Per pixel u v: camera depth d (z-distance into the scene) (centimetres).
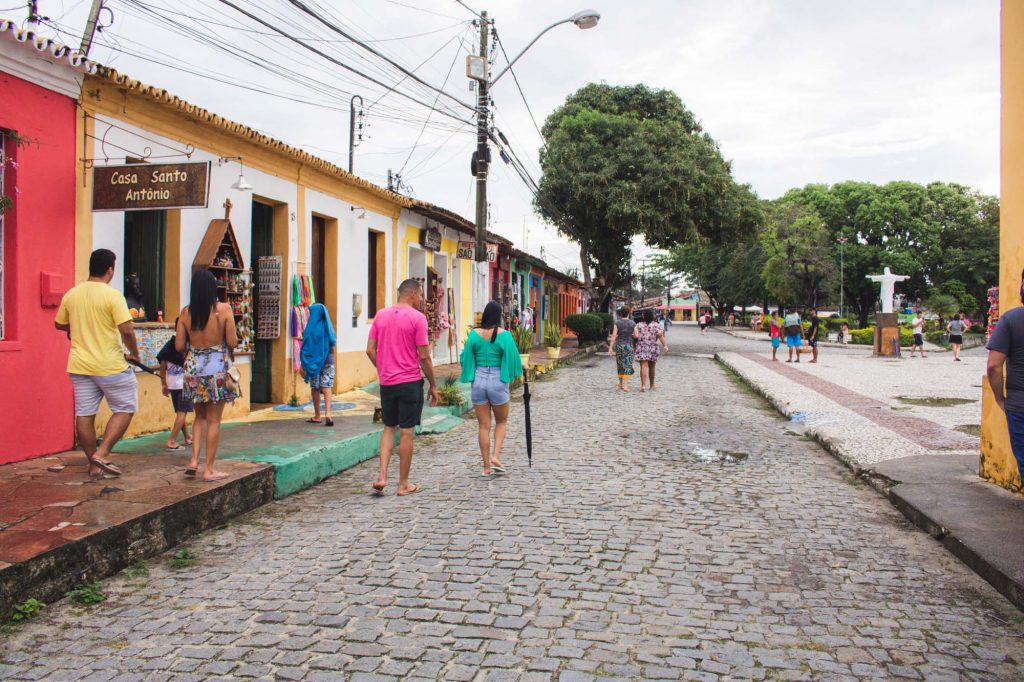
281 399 1048
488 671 325
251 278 948
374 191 1259
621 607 398
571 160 2622
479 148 1426
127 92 712
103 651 346
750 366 2064
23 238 612
